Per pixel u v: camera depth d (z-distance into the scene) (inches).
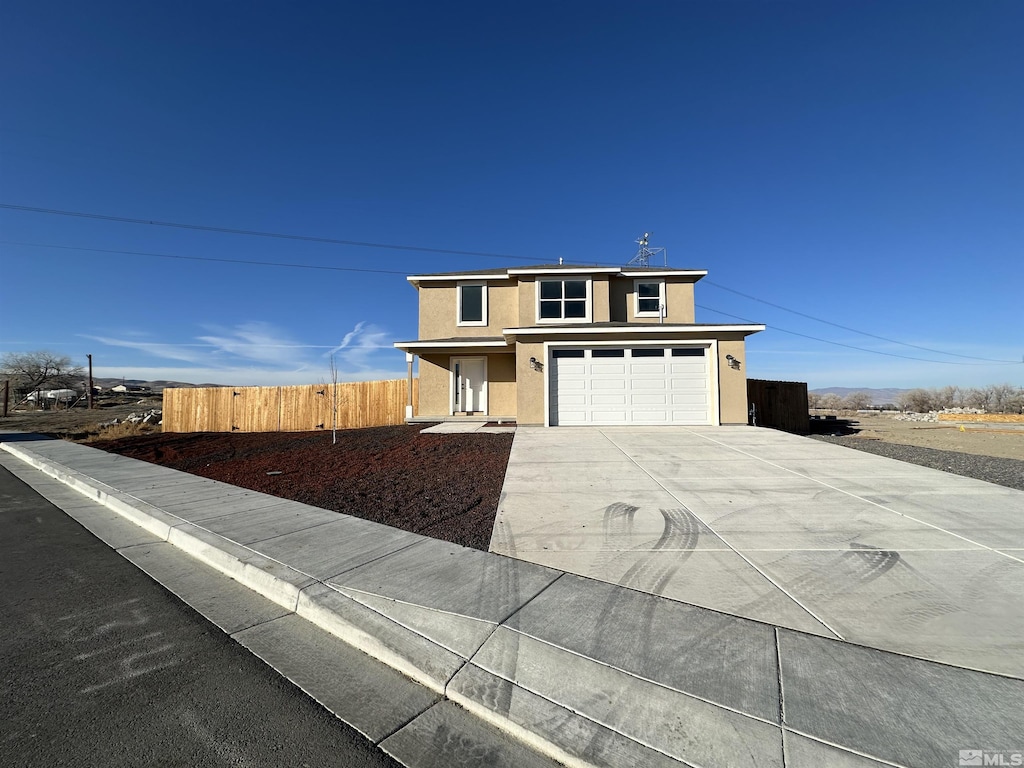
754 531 200.2
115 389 2596.0
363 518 232.7
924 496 250.4
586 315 696.4
